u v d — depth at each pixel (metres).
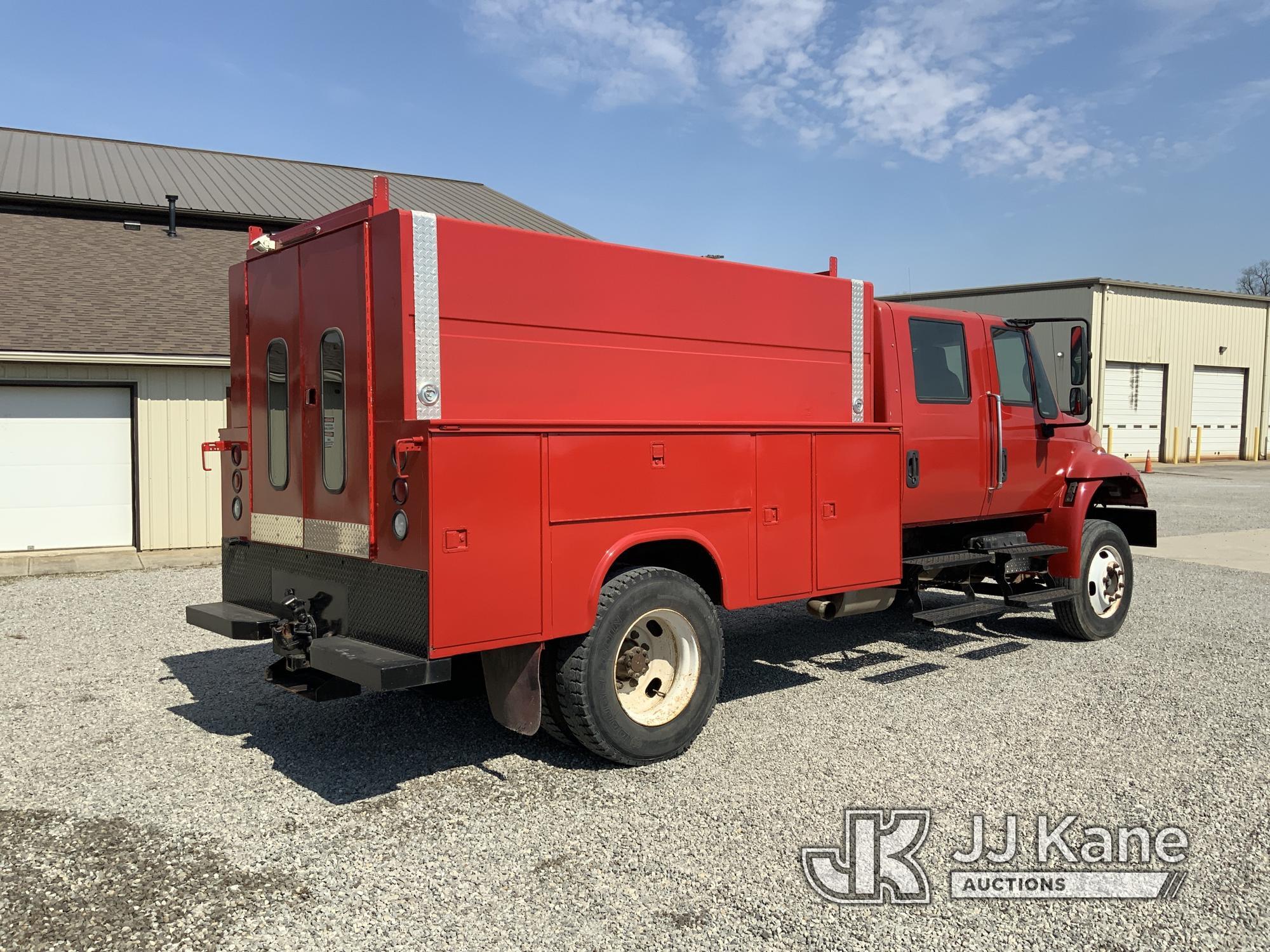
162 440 12.27
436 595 3.82
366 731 5.22
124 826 3.94
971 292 30.95
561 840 3.81
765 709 5.59
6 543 11.80
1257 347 33.06
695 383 5.14
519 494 4.08
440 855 3.67
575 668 4.38
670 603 4.70
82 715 5.49
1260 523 15.48
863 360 6.02
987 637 7.57
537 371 4.48
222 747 4.95
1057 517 7.24
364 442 4.22
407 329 4.04
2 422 11.67
